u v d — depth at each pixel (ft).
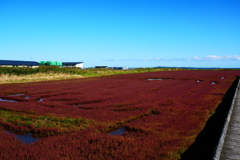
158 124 34.37
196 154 22.77
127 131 31.48
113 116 40.75
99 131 31.22
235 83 110.83
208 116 40.45
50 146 24.93
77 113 43.34
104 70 229.86
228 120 33.53
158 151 23.04
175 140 26.40
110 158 21.27
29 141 28.22
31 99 61.52
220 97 63.05
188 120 36.47
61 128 32.42
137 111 45.14
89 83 112.78
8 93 73.10
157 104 53.21
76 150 23.47
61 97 65.67
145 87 94.73
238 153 21.56
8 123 34.94
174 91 80.07
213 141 26.58
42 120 37.42
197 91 79.87
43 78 129.80
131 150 23.43
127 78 153.17
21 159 21.59
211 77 160.56
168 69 329.72
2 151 23.77
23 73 141.69
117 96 67.77
